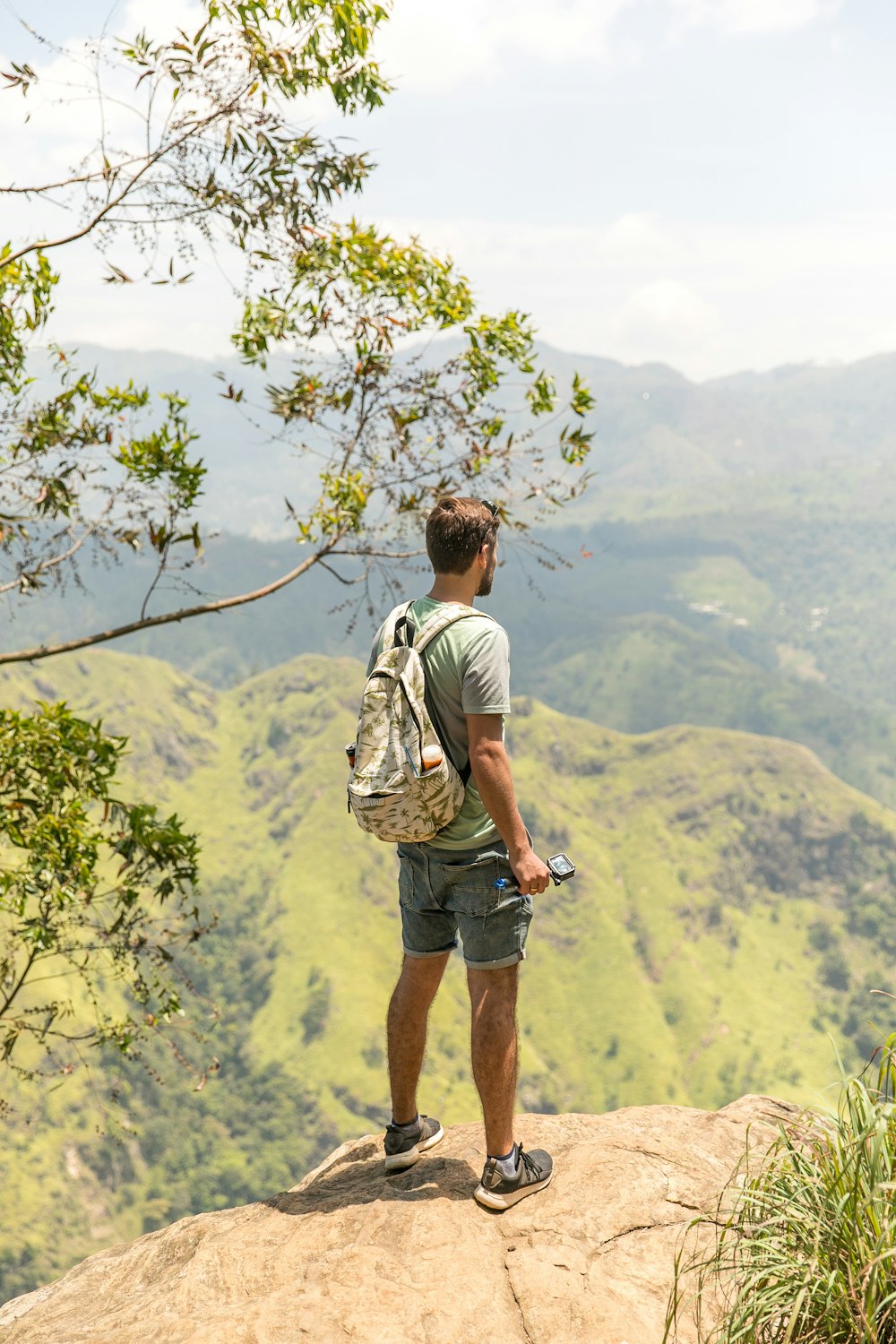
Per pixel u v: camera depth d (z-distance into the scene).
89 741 6.80
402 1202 3.10
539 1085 169.62
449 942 3.30
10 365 6.72
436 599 3.09
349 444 7.51
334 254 7.20
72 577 6.59
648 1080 170.62
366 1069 159.25
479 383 7.55
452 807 2.93
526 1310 2.63
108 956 7.15
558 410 7.38
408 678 2.93
